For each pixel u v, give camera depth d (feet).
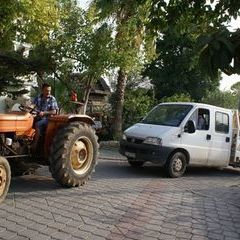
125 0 14.25
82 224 21.24
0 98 61.52
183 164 38.55
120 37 57.82
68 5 58.54
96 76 59.93
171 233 20.88
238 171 45.65
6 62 56.54
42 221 21.33
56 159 28.02
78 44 58.34
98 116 75.87
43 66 58.03
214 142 41.06
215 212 25.46
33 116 29.07
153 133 38.06
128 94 79.71
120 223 21.84
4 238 18.67
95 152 30.53
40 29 51.67
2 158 24.00
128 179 34.76
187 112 39.75
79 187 29.50
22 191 27.17
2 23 48.37
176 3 11.87
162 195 29.19
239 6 9.91
